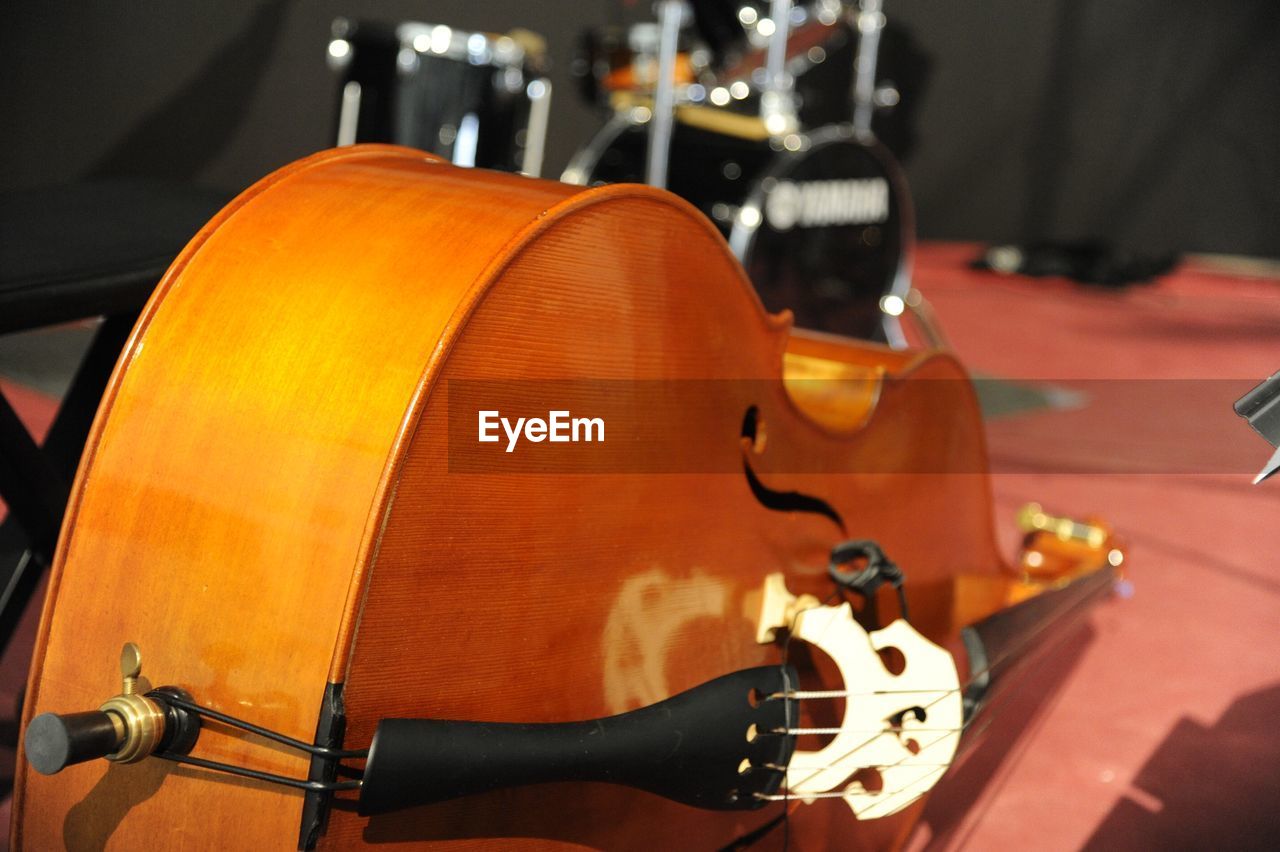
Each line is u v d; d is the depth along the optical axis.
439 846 2.09
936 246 11.14
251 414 2.08
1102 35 10.98
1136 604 3.40
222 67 7.54
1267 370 7.05
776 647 2.29
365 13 8.07
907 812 2.45
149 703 2.06
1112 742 2.76
